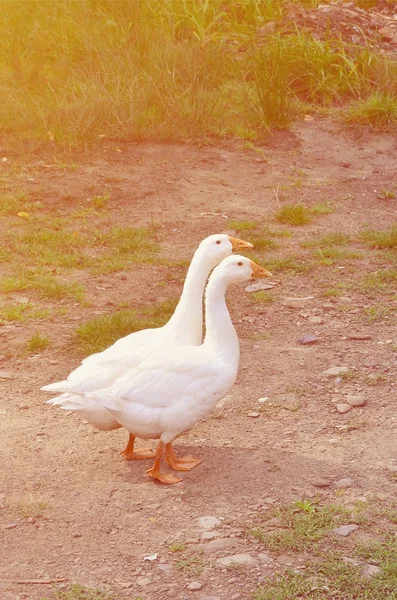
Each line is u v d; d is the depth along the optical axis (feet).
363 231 20.03
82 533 11.86
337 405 14.11
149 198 21.58
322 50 29.55
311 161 24.71
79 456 13.19
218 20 32.17
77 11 30.45
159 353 12.57
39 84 27.63
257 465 12.90
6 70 28.48
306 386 14.61
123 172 23.06
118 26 29.86
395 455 13.07
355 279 17.97
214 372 12.51
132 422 12.38
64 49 29.12
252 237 19.58
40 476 12.80
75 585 11.14
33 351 15.65
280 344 15.80
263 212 21.09
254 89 27.37
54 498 12.40
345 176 23.76
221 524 11.91
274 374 14.94
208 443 13.37
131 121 24.98
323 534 11.68
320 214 21.04
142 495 12.41
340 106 28.12
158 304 17.01
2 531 11.92
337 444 13.32
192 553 11.52
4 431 13.71
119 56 28.14
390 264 18.58
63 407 12.38
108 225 20.22
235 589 11.07
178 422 12.40
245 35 30.60
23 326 16.33
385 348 15.61
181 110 25.85
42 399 14.46
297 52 29.01
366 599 10.92
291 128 26.25
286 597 10.92
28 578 11.28
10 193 21.30
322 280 17.95
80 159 23.54
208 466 12.88
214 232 19.98
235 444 13.34
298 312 16.81
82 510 12.19
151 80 26.61
